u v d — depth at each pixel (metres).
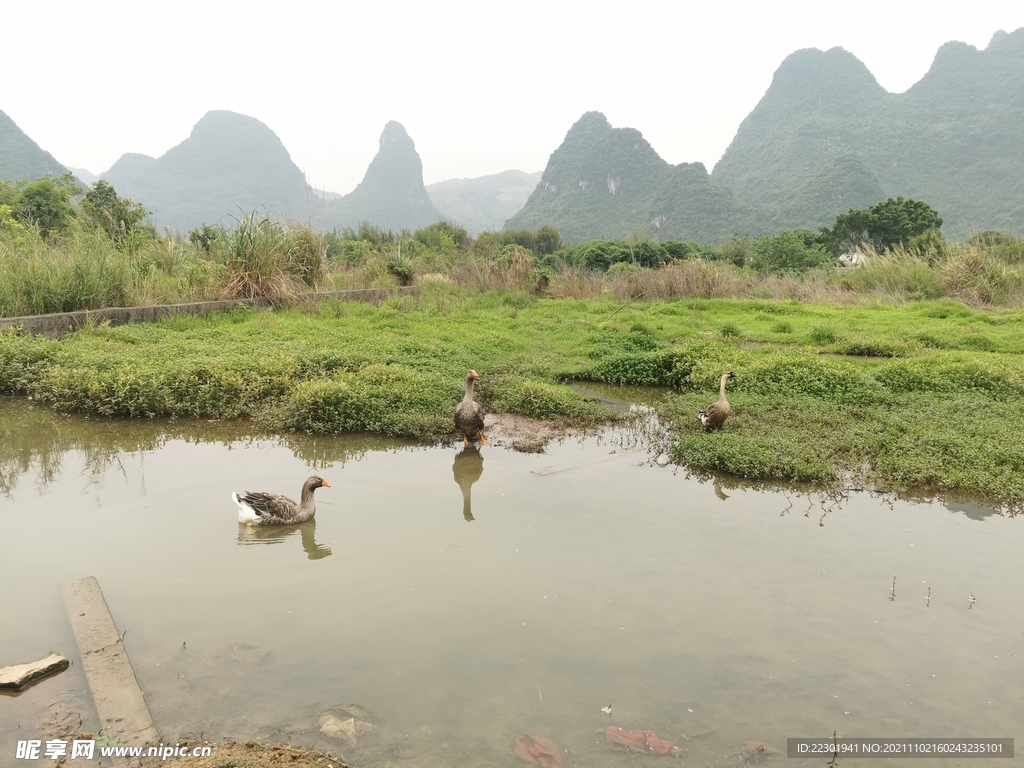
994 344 15.87
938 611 5.16
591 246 45.75
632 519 6.76
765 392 11.88
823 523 6.79
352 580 5.38
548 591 5.32
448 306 20.58
